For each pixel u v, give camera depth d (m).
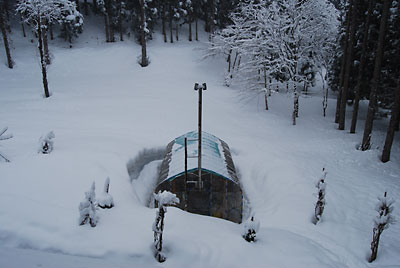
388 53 15.68
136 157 11.67
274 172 10.96
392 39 15.68
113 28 36.72
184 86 22.88
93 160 9.60
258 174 11.34
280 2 20.53
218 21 35.94
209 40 33.53
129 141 12.55
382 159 12.46
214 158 9.85
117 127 14.27
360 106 21.39
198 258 5.52
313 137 15.52
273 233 7.00
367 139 13.55
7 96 18.69
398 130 16.83
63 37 33.59
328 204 8.80
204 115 17.27
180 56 30.25
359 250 6.76
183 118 16.53
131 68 27.89
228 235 6.51
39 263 4.02
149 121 15.57
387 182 10.60
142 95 20.06
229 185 8.84
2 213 6.11
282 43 17.88
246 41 19.67
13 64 27.02
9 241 5.52
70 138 11.72
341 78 17.12
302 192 9.44
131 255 5.40
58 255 4.89
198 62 28.92
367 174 11.27
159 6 35.00
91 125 14.23
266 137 15.08
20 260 4.07
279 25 18.11
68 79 24.64
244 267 5.44
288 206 8.74
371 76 17.06
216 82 24.86
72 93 20.16
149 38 34.09
